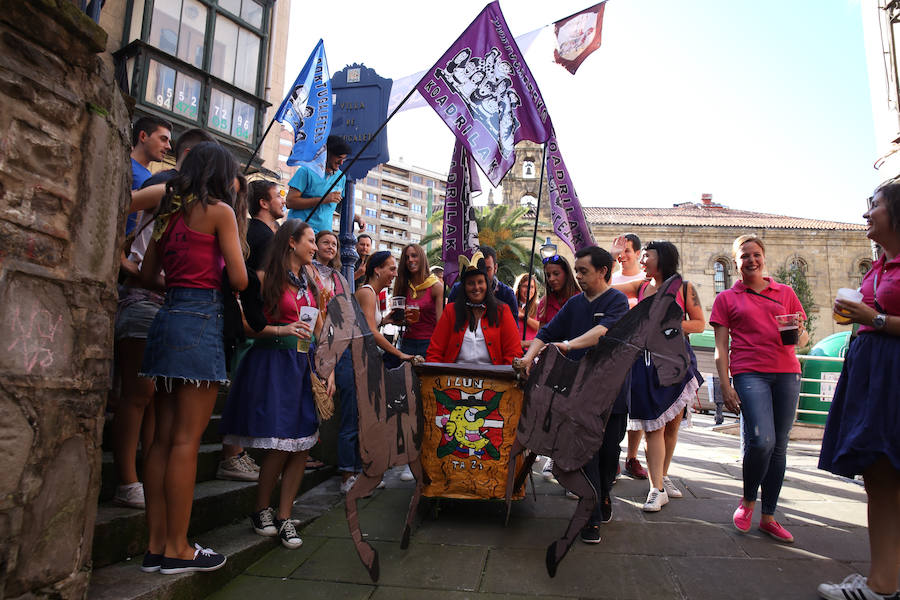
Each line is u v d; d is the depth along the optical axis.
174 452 2.40
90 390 2.01
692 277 32.72
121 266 2.74
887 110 11.33
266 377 3.09
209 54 10.53
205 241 2.51
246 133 11.23
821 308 32.22
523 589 2.66
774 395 3.50
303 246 3.30
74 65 1.96
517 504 4.08
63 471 1.88
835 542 3.34
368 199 96.25
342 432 4.22
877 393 2.48
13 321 1.70
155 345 2.41
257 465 3.94
